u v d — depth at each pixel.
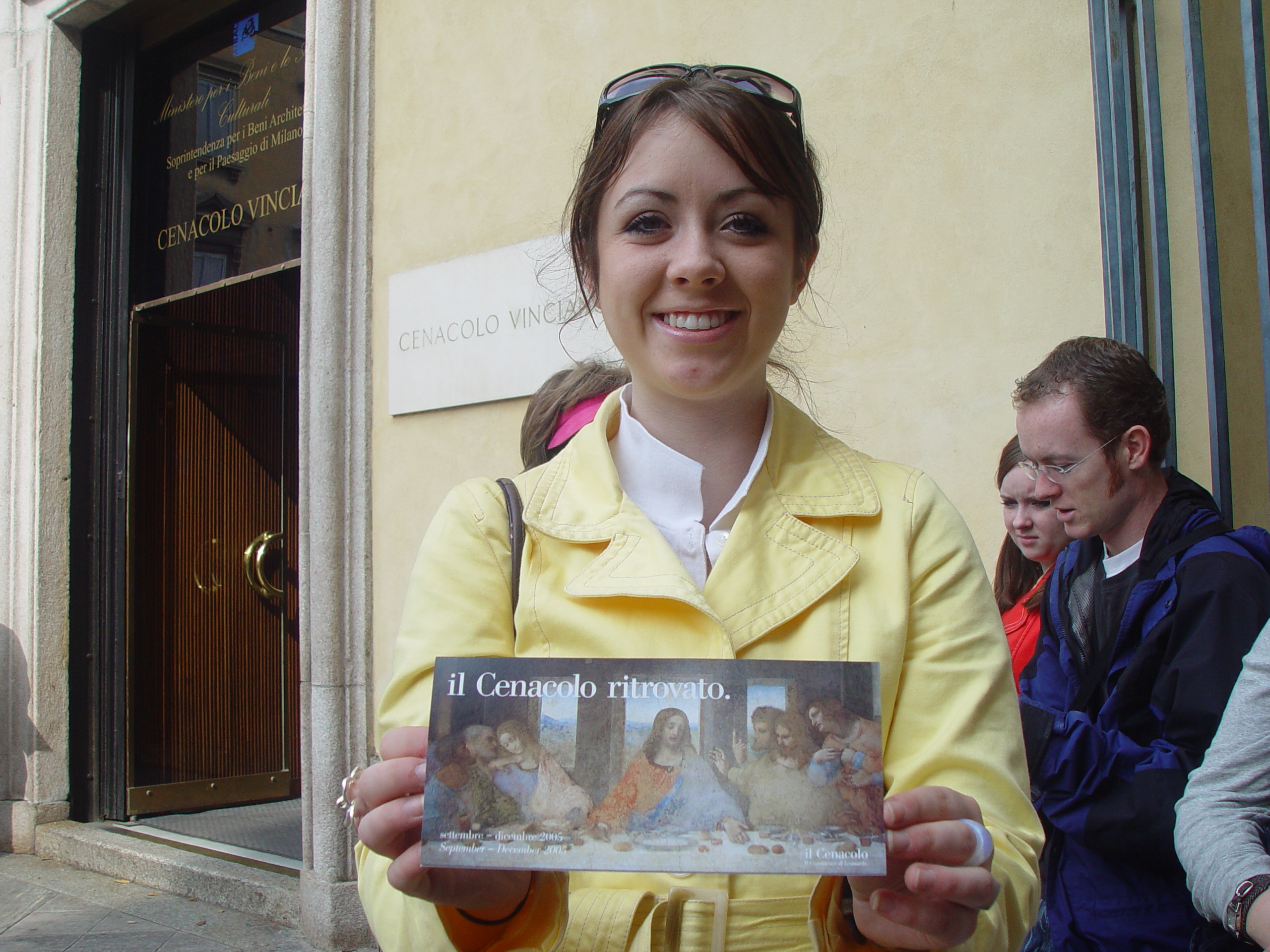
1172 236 2.30
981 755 0.84
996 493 2.47
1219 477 1.92
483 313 3.53
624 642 0.88
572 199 1.18
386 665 3.62
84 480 5.18
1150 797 1.38
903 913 0.73
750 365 0.95
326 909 3.51
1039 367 1.80
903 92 2.69
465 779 0.75
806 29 2.89
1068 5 2.43
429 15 3.79
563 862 0.73
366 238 3.83
